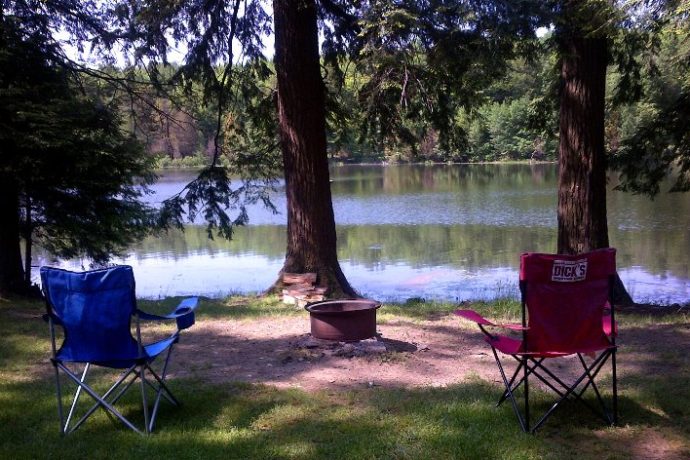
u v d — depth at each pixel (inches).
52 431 149.3
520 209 1035.9
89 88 438.9
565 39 321.7
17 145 314.0
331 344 217.6
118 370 199.5
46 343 237.3
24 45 351.9
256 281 569.6
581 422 149.9
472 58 316.5
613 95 421.7
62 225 408.2
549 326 144.6
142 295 498.6
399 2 299.6
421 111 413.4
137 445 139.7
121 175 385.7
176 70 423.2
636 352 213.5
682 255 620.1
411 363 203.6
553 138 459.8
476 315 155.9
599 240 340.5
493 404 161.5
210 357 215.9
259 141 439.5
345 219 977.5
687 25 287.6
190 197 426.9
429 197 1264.8
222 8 394.9
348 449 135.8
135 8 384.5
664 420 150.6
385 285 520.7
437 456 132.1
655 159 382.9
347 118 439.5
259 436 143.9
